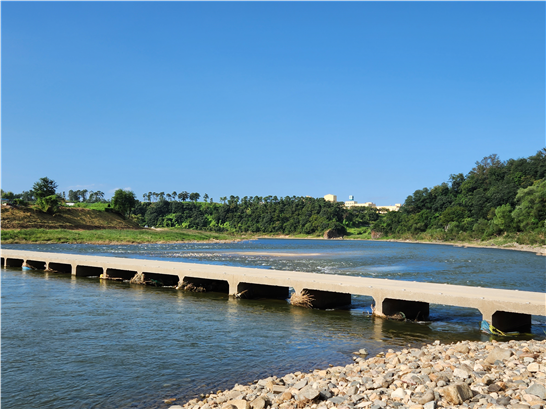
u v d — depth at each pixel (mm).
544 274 45500
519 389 10383
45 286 33125
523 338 19688
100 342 18281
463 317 24156
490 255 83875
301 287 26453
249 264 55812
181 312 24484
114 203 154375
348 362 15906
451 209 185250
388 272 46875
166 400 12477
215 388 13430
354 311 25766
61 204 142375
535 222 122375
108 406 12055
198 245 116750
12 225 104500
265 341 18750
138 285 34344
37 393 12930
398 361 14734
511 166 196000
